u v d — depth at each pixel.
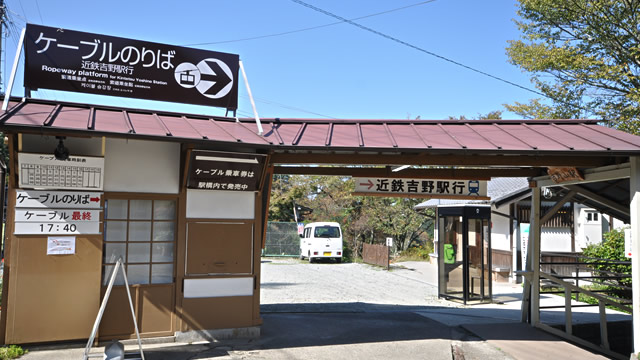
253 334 7.37
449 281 12.89
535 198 8.86
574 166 7.22
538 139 6.83
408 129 7.31
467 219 12.12
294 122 7.45
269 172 7.59
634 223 6.52
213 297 7.17
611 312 10.93
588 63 14.82
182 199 7.10
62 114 5.98
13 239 6.25
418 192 8.10
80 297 6.50
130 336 6.76
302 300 12.20
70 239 6.48
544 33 16.22
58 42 7.00
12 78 5.90
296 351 6.77
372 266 22.92
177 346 6.78
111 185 6.80
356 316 9.43
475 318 9.67
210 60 7.64
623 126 13.80
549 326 8.63
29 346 6.27
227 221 7.28
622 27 14.47
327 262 25.58
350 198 29.16
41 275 6.34
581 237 16.39
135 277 6.98
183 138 5.77
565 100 15.97
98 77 7.12
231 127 6.82
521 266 15.62
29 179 6.27
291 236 28.66
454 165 7.22
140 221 7.06
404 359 6.58
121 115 6.45
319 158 7.27
